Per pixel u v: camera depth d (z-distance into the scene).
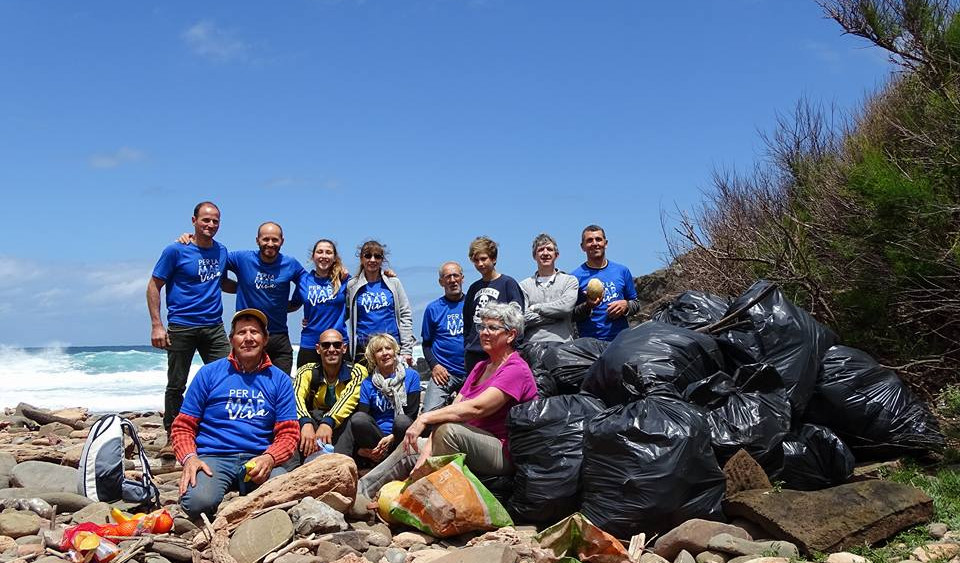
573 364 6.33
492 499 4.92
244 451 5.44
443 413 5.30
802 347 5.96
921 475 5.48
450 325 7.82
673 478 4.72
